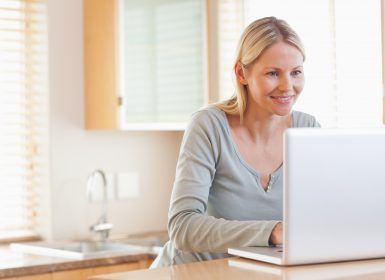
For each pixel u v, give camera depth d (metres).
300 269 1.74
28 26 4.23
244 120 2.21
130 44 3.96
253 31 2.10
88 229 4.22
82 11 4.17
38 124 4.20
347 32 3.37
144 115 4.00
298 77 2.12
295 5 3.64
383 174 1.86
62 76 4.12
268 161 2.22
